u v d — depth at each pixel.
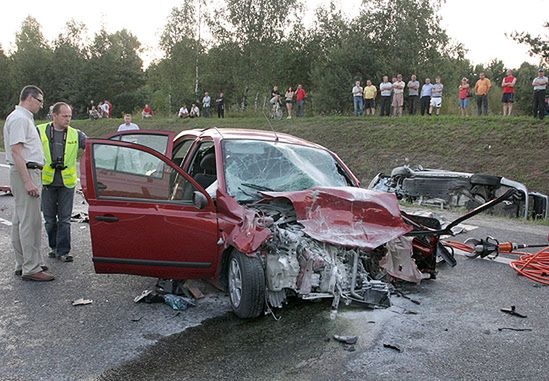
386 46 25.66
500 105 24.39
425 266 5.62
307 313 4.64
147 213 4.60
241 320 4.51
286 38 32.38
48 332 4.24
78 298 5.00
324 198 4.76
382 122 19.31
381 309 4.77
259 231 4.32
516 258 6.79
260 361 3.78
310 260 4.42
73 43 51.88
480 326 4.49
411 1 25.47
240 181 5.10
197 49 36.34
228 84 37.28
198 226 4.60
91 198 4.62
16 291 5.18
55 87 51.91
